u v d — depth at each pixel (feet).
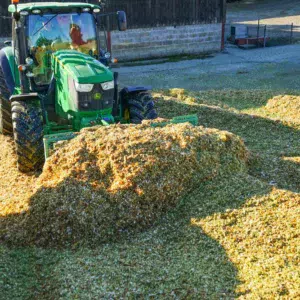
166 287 14.49
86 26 24.82
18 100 22.50
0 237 17.90
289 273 14.46
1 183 21.76
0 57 26.89
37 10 23.43
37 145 22.12
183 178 19.36
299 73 52.70
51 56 23.93
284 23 95.04
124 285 14.69
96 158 19.63
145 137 20.25
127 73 56.39
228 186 19.38
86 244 17.29
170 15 65.36
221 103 36.17
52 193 18.66
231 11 116.88
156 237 17.40
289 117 33.04
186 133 21.11
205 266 15.34
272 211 17.43
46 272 15.90
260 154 24.59
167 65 61.11
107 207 18.07
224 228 16.93
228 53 68.80
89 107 21.97
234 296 13.88
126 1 61.82
